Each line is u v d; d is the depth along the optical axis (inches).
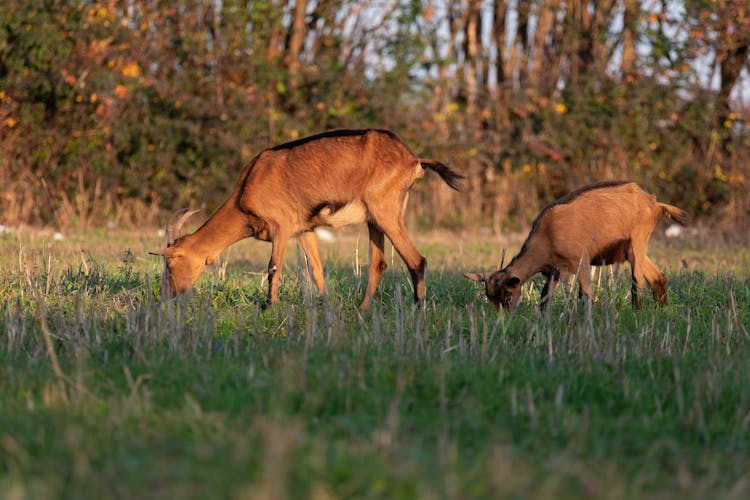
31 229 1118.4
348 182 581.0
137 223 1269.7
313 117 1387.8
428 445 293.3
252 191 591.5
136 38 1280.8
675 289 636.1
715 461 286.7
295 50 1439.5
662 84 1402.6
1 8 1198.3
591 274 582.6
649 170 1406.3
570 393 366.9
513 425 321.4
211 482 243.0
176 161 1321.4
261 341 442.9
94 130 1274.6
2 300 516.7
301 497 238.5
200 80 1353.3
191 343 428.8
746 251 1016.9
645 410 346.3
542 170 1444.4
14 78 1234.6
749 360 413.7
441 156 1395.2
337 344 427.8
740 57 1411.2
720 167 1413.6
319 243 1088.8
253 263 812.6
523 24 1540.4
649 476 275.3
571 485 261.6
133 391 327.9
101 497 240.4
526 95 1424.7
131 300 499.8
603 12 1471.5
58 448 275.4
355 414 323.6
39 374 364.8
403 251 581.0
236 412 322.7
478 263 858.1
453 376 374.3
